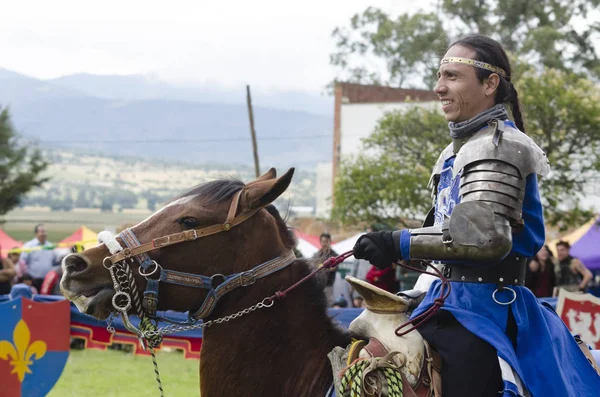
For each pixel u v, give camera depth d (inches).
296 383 109.4
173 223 111.1
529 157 100.7
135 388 312.7
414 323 108.1
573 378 108.4
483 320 103.7
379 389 102.7
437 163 117.8
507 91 112.0
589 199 716.0
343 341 112.3
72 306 265.7
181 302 111.0
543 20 968.9
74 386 314.5
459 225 98.0
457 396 101.8
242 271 112.1
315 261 117.2
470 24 984.3
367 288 107.6
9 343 231.3
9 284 401.1
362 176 680.4
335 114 1197.7
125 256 108.9
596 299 255.3
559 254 397.1
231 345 111.4
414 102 744.3
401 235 103.3
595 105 645.9
